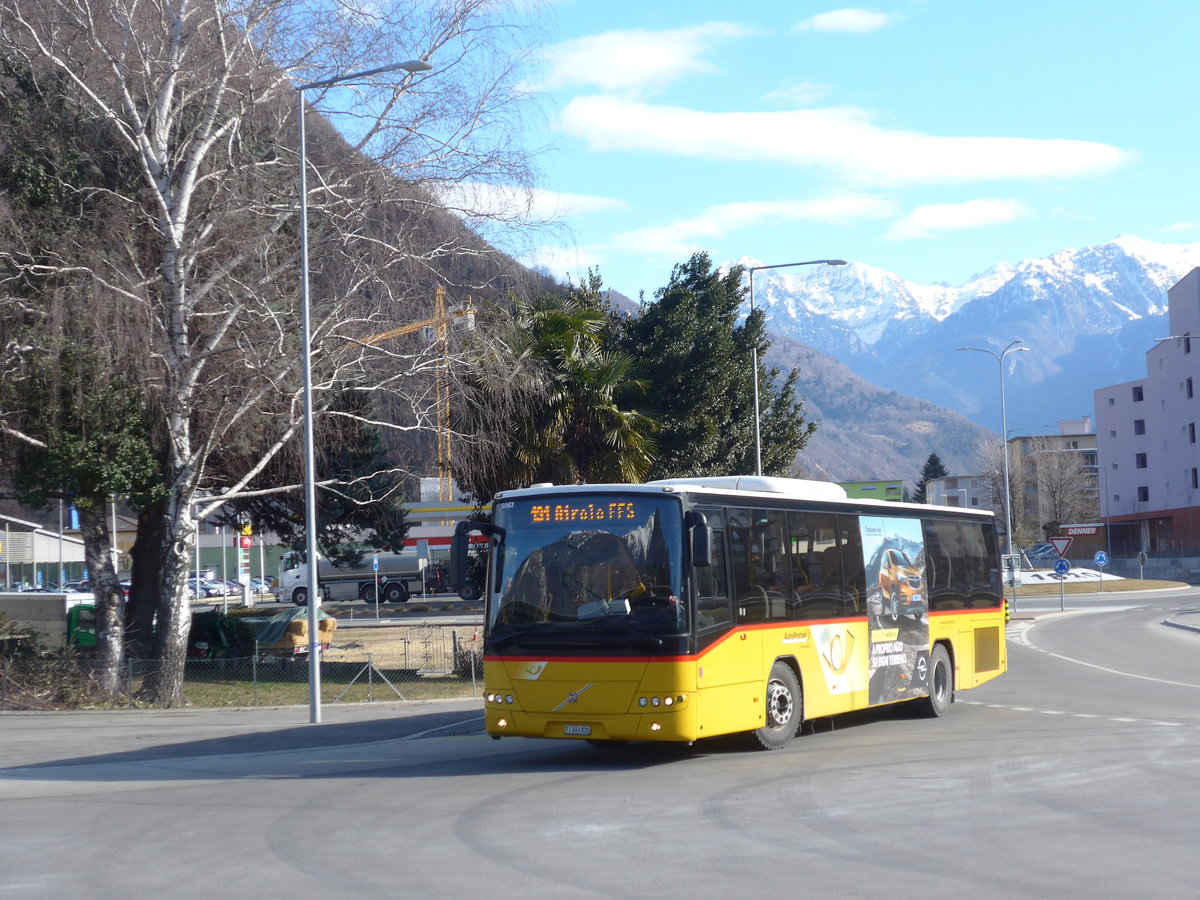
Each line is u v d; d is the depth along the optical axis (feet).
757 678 45.39
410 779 42.19
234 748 54.44
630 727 41.27
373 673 91.61
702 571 42.93
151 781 43.75
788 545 48.62
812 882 25.12
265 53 71.56
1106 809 32.73
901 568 56.85
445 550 236.43
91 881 26.55
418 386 74.43
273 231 72.28
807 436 144.15
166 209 71.15
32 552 215.72
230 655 101.91
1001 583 67.77
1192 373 303.48
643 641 41.42
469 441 76.69
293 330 73.56
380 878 26.27
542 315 88.99
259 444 81.87
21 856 29.45
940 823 31.12
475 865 27.35
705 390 116.06
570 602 42.78
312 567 64.95
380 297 73.05
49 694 73.41
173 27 71.61
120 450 72.38
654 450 92.99
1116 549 343.87
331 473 101.76
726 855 27.81
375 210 72.49
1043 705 63.46
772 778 39.45
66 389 71.36
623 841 29.68
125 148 74.18
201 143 72.59
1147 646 108.88
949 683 60.59
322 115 72.79
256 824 33.40
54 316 67.77
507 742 54.19
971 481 502.38
